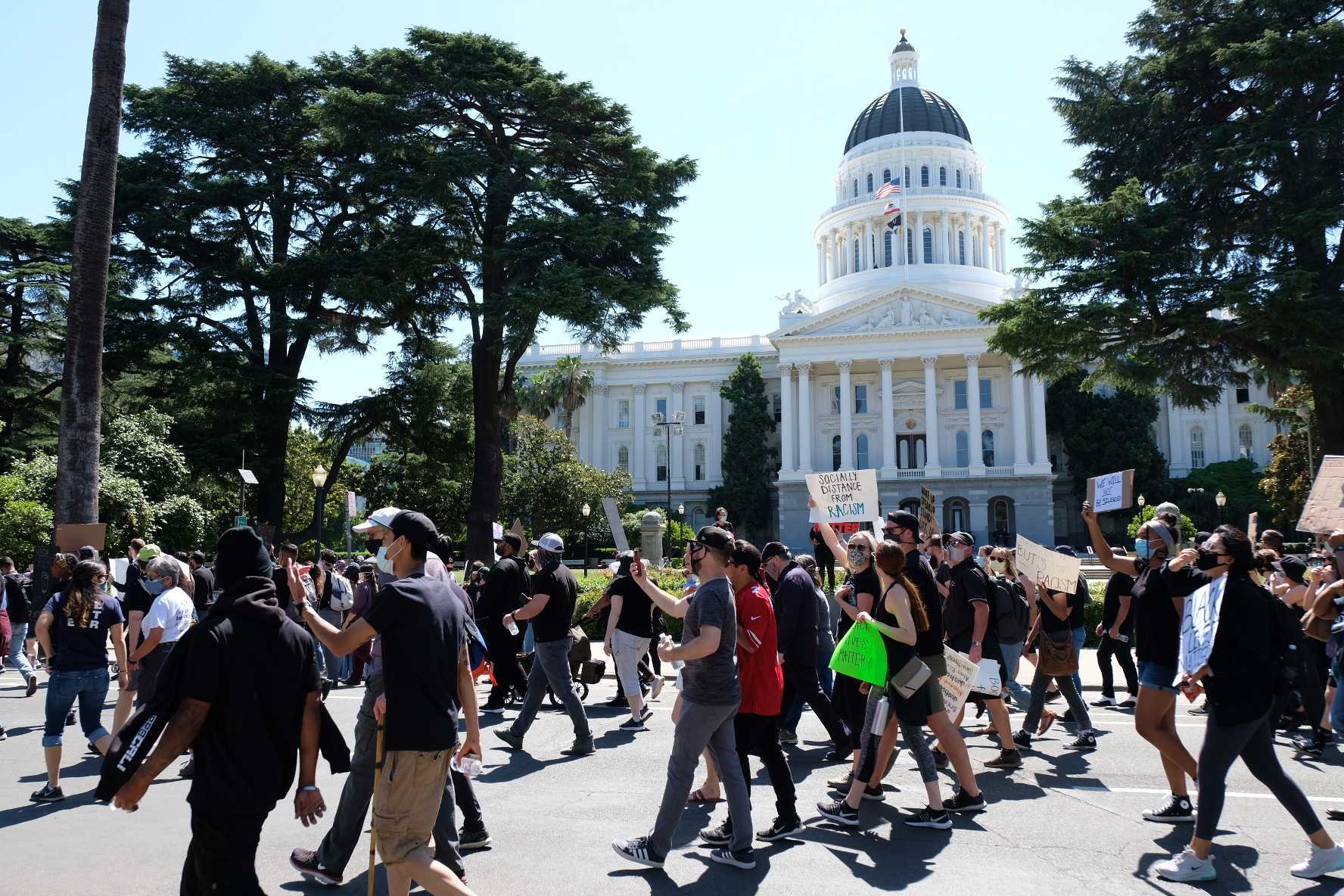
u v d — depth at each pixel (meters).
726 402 83.00
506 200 32.06
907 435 74.50
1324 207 24.62
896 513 7.82
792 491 72.19
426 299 33.75
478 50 32.22
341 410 36.88
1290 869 6.05
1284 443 48.88
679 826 7.11
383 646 4.75
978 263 88.00
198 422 35.50
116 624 8.46
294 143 37.38
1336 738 10.44
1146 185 29.48
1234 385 28.52
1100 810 7.53
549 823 7.17
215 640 4.24
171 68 36.53
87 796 8.17
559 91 31.95
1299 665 9.70
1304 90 25.81
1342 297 23.83
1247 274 25.56
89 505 15.78
